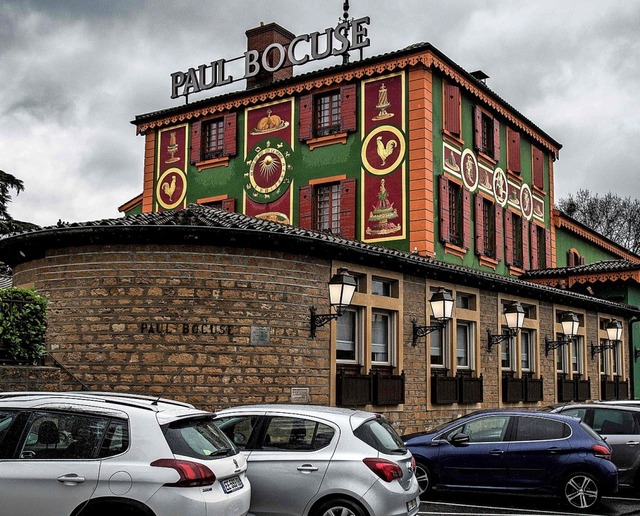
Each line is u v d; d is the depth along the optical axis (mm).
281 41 27484
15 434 6977
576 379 25875
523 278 28859
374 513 8398
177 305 14609
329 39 25062
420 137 22906
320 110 25016
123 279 14773
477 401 20484
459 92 24656
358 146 23891
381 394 17000
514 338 22922
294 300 15391
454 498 13320
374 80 23891
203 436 7367
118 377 14516
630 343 30047
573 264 34500
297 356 15312
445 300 17609
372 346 17531
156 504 6613
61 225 15477
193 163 26953
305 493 8570
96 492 6684
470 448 12688
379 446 8844
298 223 24531
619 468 14141
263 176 25438
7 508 6711
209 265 14766
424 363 18734
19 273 16609
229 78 26781
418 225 22547
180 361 14477
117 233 14625
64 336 14961
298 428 8945
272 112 25547
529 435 12555
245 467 7715
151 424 6945
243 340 14781
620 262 30609
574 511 12234
